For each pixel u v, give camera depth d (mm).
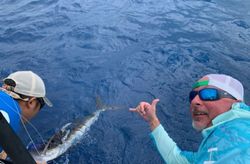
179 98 1892
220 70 2205
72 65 2248
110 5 3465
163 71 2193
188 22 2996
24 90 1022
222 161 642
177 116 1729
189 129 1628
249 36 2707
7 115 900
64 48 2496
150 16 3152
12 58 2330
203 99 783
